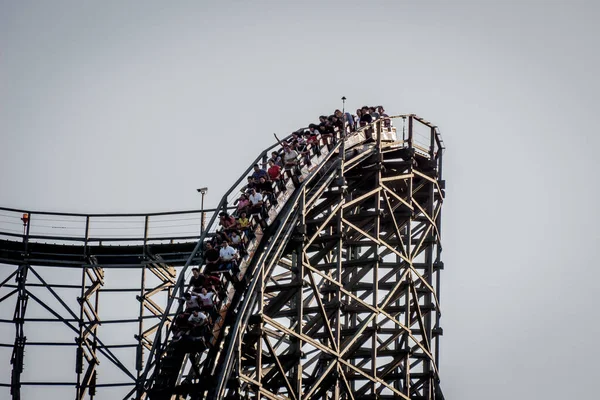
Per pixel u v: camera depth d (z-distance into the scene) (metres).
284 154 194.12
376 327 195.25
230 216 185.62
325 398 195.50
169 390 175.88
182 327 175.38
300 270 186.62
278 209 190.00
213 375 175.00
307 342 185.00
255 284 178.25
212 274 180.00
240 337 174.62
